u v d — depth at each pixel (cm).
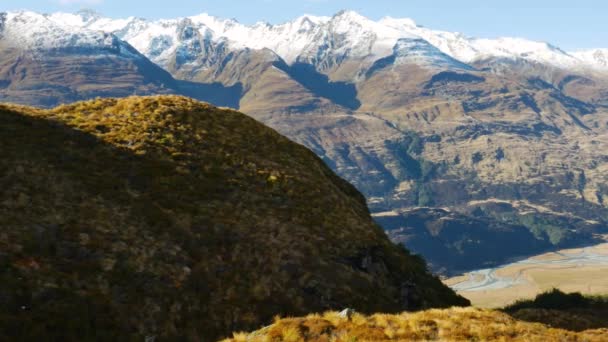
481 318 2689
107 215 3250
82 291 2552
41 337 2234
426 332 2411
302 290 3172
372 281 3603
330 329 2370
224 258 3238
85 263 2750
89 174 3691
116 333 2425
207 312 2778
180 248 3183
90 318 2427
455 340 2327
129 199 3522
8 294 2352
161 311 2659
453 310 2802
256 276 3156
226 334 2691
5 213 2908
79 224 3053
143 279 2805
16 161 3522
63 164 3712
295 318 2483
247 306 2905
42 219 2973
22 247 2675
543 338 2495
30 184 3294
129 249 2984
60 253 2756
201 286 2931
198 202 3741
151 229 3278
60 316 2367
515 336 2478
